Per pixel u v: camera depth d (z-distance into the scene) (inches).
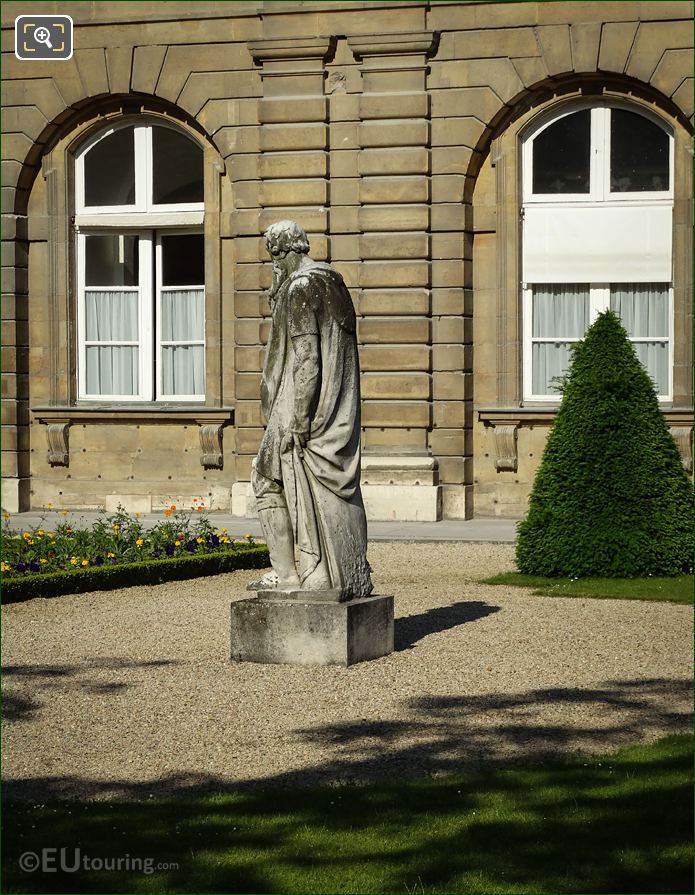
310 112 893.8
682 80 849.5
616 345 638.5
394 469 883.4
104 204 973.8
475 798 316.8
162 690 416.2
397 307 886.4
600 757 346.6
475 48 874.8
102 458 965.2
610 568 624.4
